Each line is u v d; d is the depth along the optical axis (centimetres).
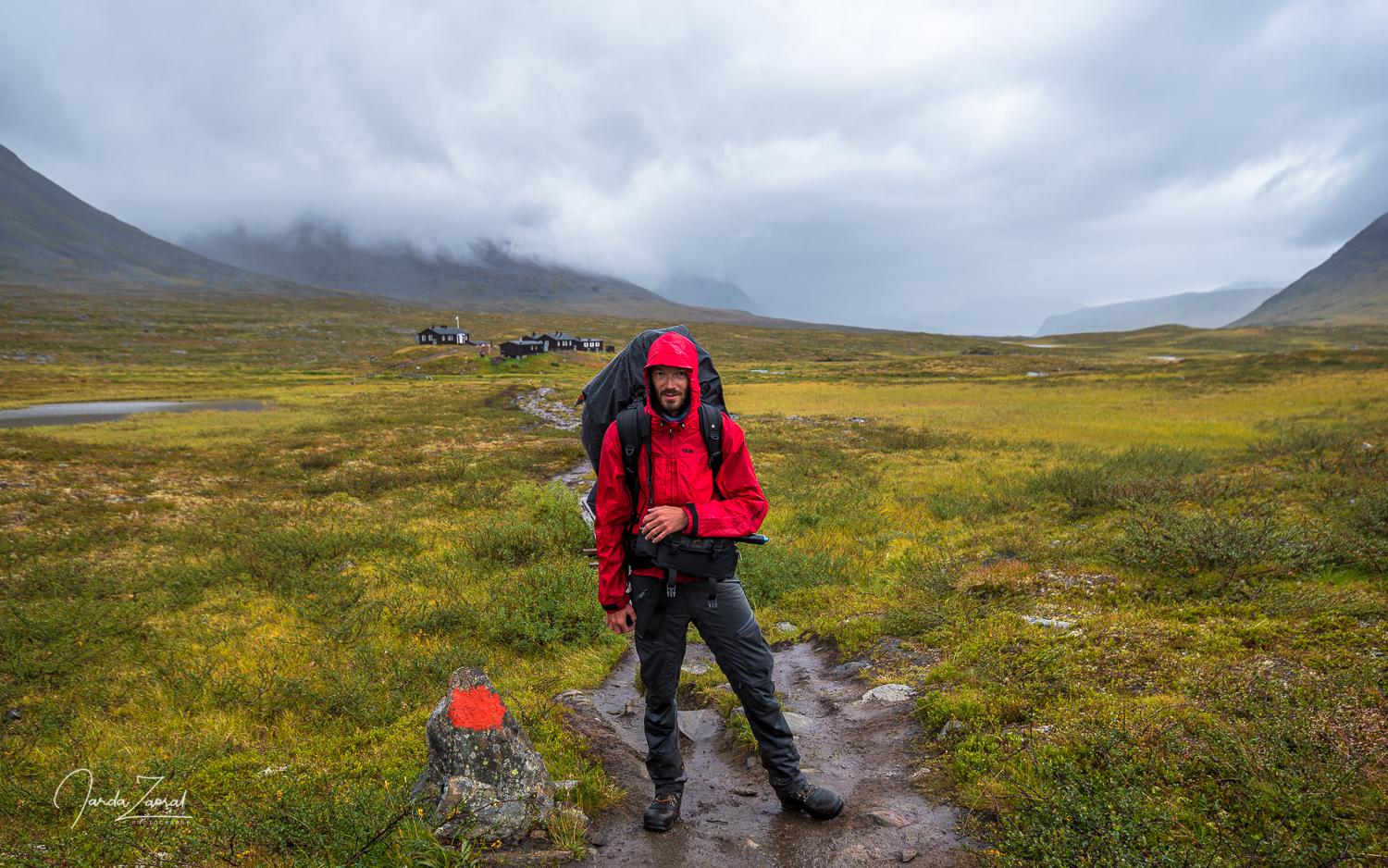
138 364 9519
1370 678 314
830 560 811
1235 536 562
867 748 356
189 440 2689
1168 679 354
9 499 1430
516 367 8744
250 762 370
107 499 1484
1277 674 341
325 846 240
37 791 321
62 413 4184
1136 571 590
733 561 252
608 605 263
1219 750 265
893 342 17025
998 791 271
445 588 791
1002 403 3809
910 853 246
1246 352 13650
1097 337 19112
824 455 1923
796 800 276
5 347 10094
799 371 8869
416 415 3722
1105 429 2284
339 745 395
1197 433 2077
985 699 362
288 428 3072
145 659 604
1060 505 1030
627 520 256
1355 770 242
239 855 241
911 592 615
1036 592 561
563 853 250
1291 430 1834
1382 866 199
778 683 489
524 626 619
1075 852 219
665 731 274
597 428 298
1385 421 1988
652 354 241
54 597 802
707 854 256
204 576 869
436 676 507
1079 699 340
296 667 553
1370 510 655
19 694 525
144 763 364
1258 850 211
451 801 254
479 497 1398
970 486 1330
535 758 278
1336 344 14625
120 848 256
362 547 1024
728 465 251
